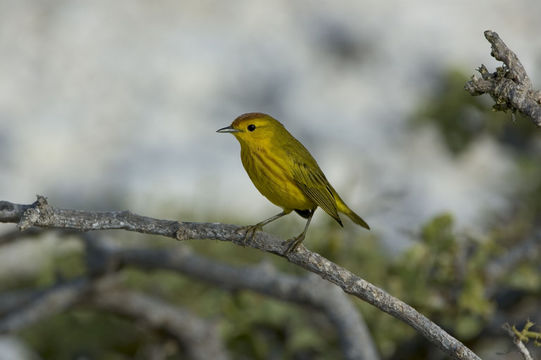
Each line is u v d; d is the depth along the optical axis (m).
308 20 16.36
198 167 13.81
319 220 11.09
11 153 13.93
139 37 15.73
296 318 10.52
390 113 15.09
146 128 14.55
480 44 15.84
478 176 13.55
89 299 10.19
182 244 11.48
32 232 9.84
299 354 10.55
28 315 9.93
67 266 11.59
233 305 10.61
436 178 13.58
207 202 12.28
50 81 14.98
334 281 5.95
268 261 9.78
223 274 9.58
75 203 13.50
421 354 10.09
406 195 13.05
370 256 10.23
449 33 16.00
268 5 16.56
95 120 14.61
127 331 11.59
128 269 11.18
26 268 12.79
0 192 13.41
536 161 12.29
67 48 15.32
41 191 13.60
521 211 11.63
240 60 15.54
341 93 15.37
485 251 9.87
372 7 16.58
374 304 5.79
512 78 5.28
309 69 15.54
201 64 15.30
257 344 10.54
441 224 9.76
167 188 13.27
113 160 14.04
